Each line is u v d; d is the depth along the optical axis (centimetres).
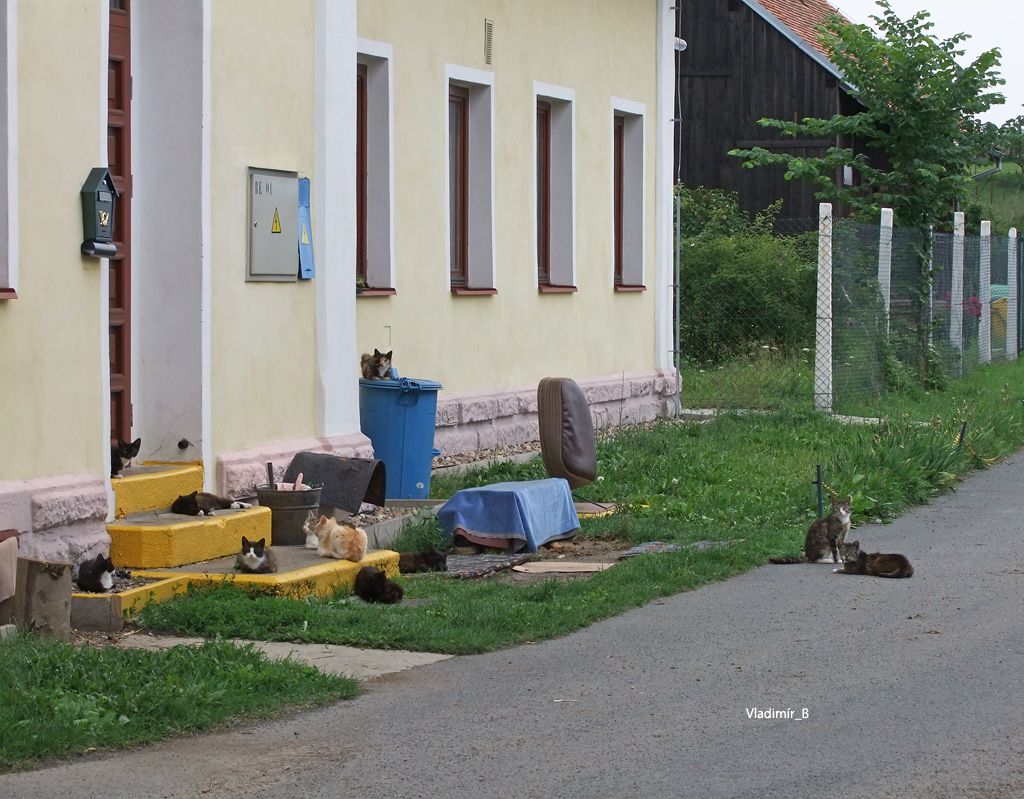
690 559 1167
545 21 1867
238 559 1027
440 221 1666
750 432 1878
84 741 693
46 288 964
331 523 1085
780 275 2816
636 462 1644
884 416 2012
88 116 1000
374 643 906
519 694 798
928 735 716
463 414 1681
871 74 2591
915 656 877
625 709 768
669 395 2164
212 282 1143
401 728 733
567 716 755
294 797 632
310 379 1277
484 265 1766
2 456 930
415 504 1376
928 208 2573
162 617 930
